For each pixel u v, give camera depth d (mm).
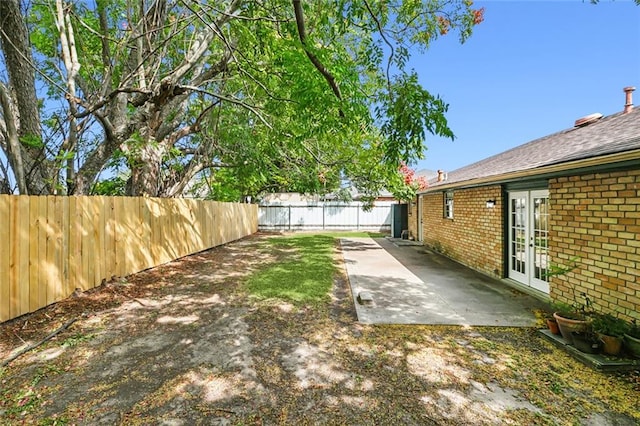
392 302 5395
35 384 2943
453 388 2906
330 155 12094
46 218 4785
